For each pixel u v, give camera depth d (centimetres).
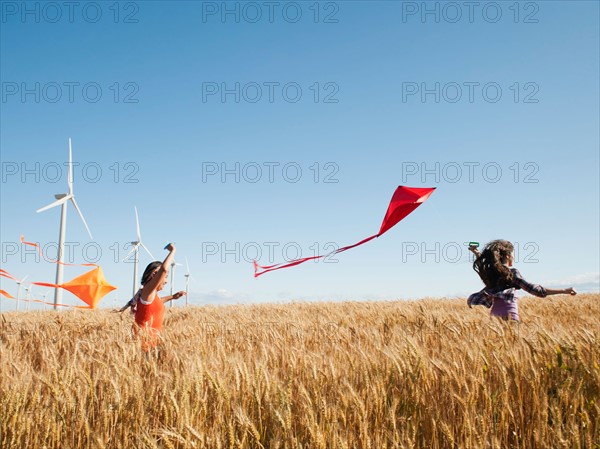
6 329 912
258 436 363
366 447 353
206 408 402
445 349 561
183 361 492
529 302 1484
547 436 362
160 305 634
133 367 497
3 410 393
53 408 399
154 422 400
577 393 399
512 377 450
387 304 1653
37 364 687
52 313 1471
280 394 405
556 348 490
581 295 1853
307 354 534
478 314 834
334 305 1645
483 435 361
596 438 368
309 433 379
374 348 573
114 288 1500
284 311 1386
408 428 376
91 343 615
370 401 401
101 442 369
